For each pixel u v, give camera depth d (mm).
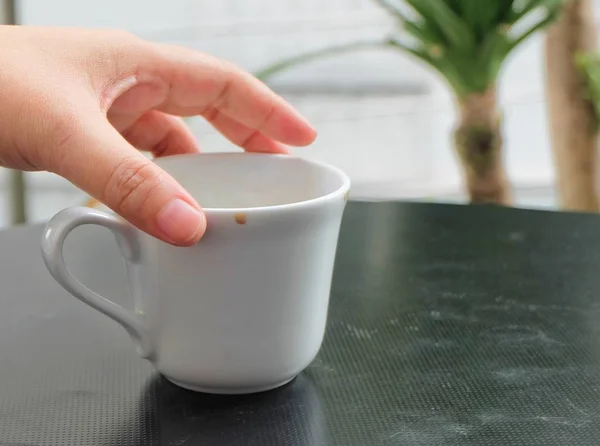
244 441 438
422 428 446
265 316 454
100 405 464
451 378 485
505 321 542
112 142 443
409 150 1469
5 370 492
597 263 618
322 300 477
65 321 543
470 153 960
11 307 559
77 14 1379
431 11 895
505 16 888
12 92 465
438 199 1454
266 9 1412
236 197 531
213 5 1404
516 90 1438
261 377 465
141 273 459
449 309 557
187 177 525
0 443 436
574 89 958
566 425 447
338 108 1456
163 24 1404
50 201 1442
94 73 508
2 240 655
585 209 997
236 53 1432
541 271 607
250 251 441
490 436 440
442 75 966
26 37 503
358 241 658
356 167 1481
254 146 603
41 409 460
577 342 519
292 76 1443
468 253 636
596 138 975
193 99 572
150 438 440
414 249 644
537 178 1449
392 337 525
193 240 432
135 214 433
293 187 521
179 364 464
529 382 481
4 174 1335
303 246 451
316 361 502
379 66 1432
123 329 535
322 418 453
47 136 453
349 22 1411
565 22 941
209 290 448
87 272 600
